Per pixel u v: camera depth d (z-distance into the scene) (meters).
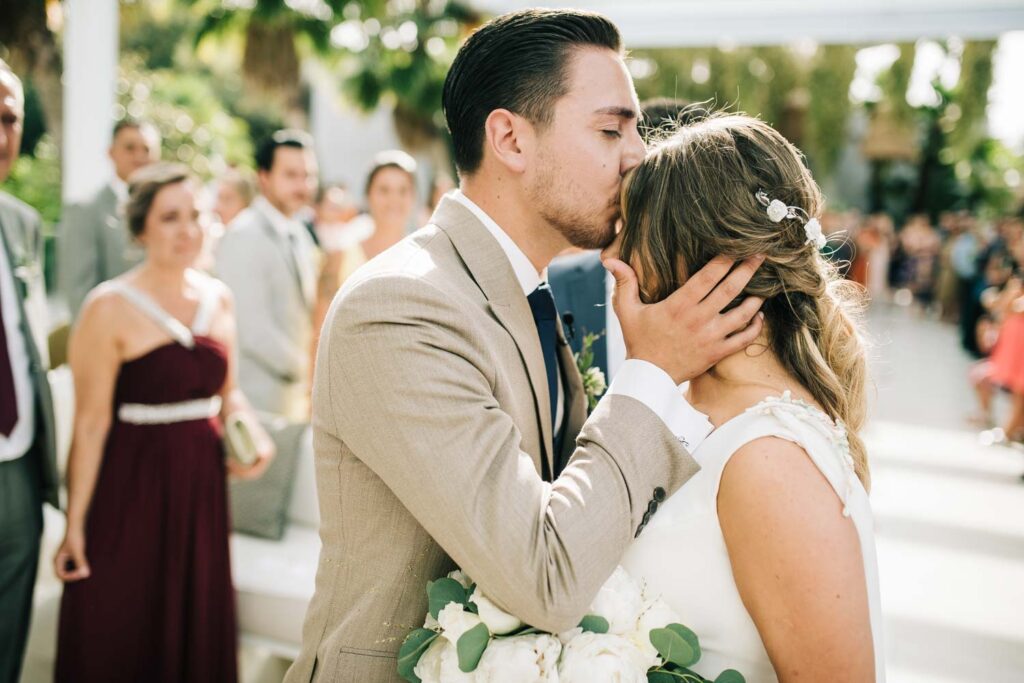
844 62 14.58
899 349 10.87
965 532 4.24
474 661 1.02
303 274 3.78
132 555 2.30
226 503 2.48
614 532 1.00
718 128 1.17
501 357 1.19
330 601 1.21
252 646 2.54
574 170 1.21
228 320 2.56
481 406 1.04
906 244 17.03
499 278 1.24
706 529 1.04
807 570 0.95
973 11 3.55
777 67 13.69
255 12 5.36
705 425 1.09
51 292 5.77
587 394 1.56
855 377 1.18
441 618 1.06
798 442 1.00
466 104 1.27
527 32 1.22
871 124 21.44
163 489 2.33
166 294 2.38
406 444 1.02
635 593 1.06
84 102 3.82
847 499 0.99
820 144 15.05
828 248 1.21
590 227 1.25
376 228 4.06
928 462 5.55
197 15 5.89
